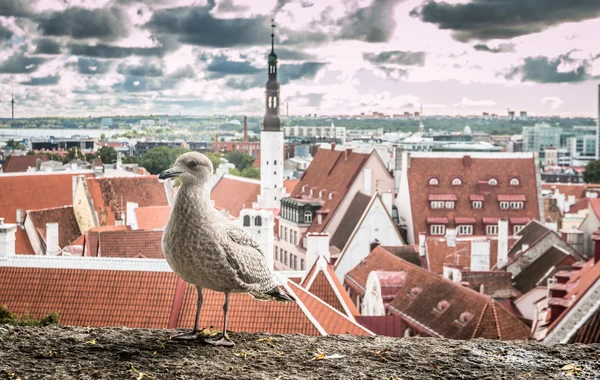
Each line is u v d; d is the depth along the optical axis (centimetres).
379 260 8212
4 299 4509
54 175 13312
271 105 16588
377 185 13538
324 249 7581
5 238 4919
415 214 13112
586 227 11969
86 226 11375
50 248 9119
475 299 5694
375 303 7062
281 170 16412
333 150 14750
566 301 5222
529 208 13338
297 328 3900
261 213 6009
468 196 13300
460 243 9644
